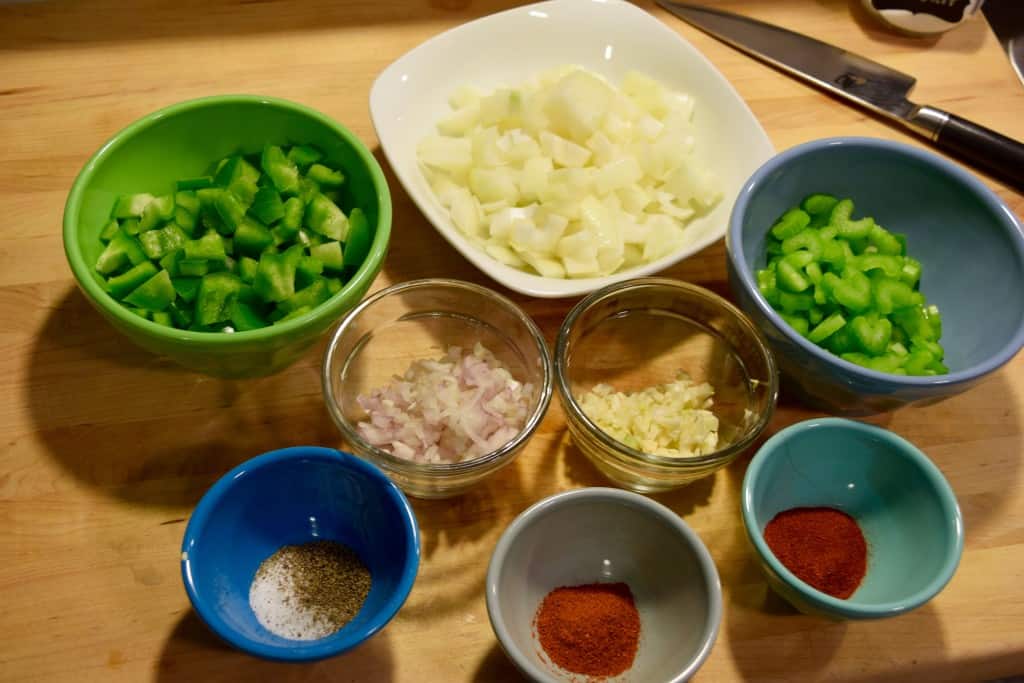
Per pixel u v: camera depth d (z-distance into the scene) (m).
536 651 0.79
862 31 1.27
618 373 0.99
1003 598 0.87
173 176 0.96
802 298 0.94
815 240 0.95
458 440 0.86
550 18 1.15
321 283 0.88
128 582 0.82
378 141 1.10
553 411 0.96
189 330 0.86
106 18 1.17
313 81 1.15
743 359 0.97
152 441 0.90
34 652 0.78
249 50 1.17
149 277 0.86
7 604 0.80
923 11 1.23
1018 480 0.95
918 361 0.90
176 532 0.85
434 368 0.91
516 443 0.82
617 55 1.16
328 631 0.79
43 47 1.14
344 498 0.82
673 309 1.00
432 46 1.09
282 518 0.83
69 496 0.86
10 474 0.87
